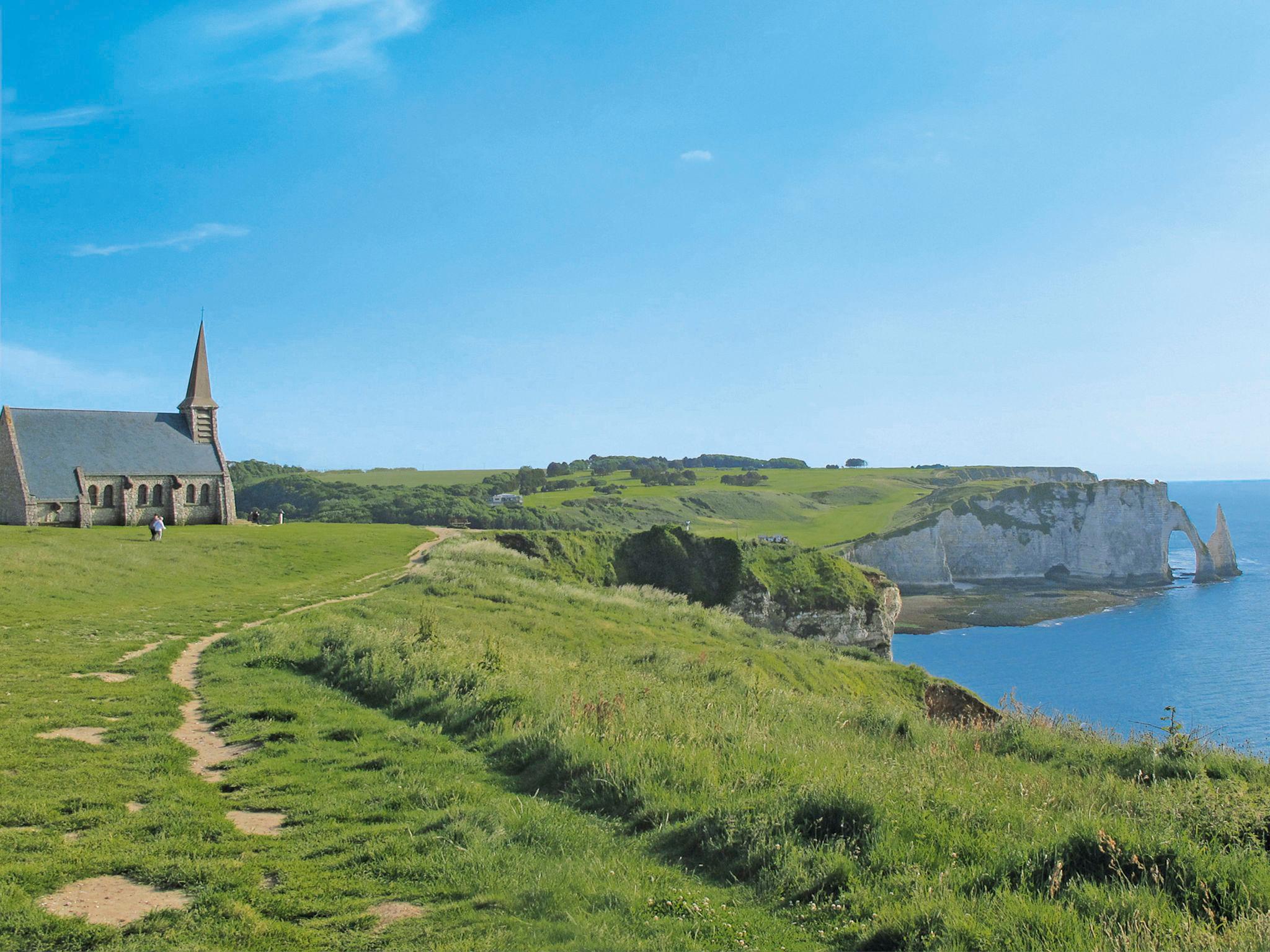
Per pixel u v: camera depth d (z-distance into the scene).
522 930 7.29
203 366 79.38
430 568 45.28
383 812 10.39
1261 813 9.55
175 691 17.56
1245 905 7.41
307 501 170.12
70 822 9.82
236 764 12.67
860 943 7.11
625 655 29.16
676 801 10.47
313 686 18.69
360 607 31.95
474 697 16.03
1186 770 13.66
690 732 13.46
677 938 7.13
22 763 12.07
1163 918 7.06
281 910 7.75
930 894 7.65
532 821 9.93
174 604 34.41
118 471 70.62
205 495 76.62
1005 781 12.21
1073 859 8.45
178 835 9.55
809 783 10.38
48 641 23.50
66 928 7.16
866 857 8.63
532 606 39.44
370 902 7.96
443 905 7.89
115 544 48.34
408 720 15.74
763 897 8.18
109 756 12.65
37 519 65.38
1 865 8.45
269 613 32.09
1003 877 8.07
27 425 68.44
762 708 18.69
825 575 72.81
